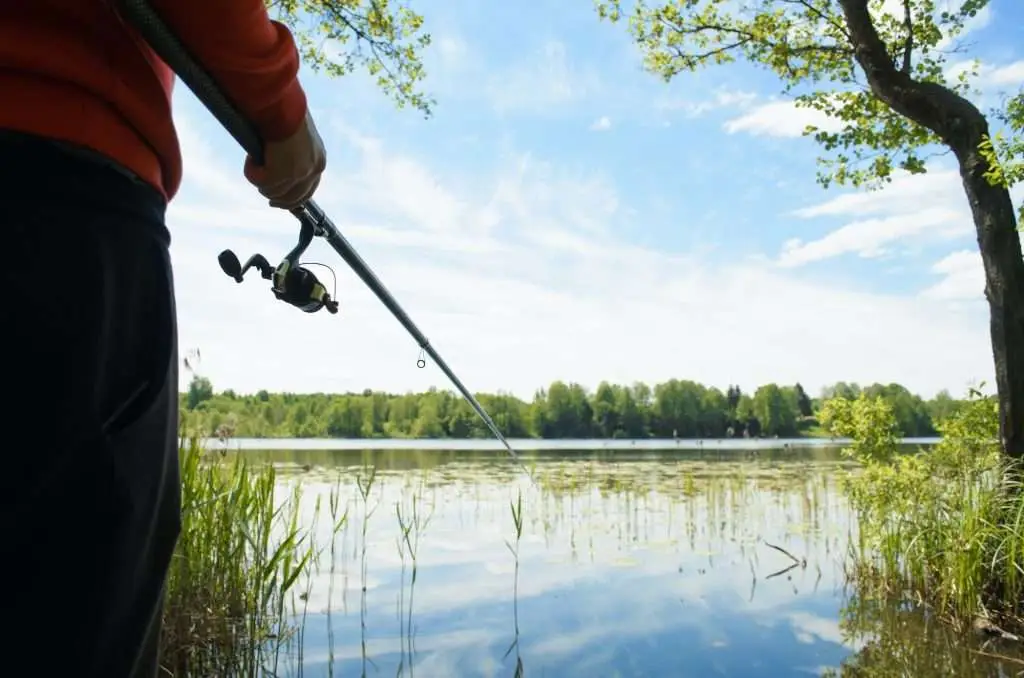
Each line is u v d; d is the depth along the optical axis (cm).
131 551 68
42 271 61
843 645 414
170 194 80
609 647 406
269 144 89
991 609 457
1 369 59
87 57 67
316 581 546
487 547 675
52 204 63
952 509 502
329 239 160
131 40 72
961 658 396
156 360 73
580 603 490
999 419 517
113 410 68
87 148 66
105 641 65
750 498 984
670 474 1298
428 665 377
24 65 63
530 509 893
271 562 422
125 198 70
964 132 540
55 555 61
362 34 750
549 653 394
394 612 468
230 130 85
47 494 60
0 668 58
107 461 64
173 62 73
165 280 76
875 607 489
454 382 262
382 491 991
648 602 495
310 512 848
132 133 72
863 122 731
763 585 541
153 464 72
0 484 58
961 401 577
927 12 670
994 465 509
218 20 71
